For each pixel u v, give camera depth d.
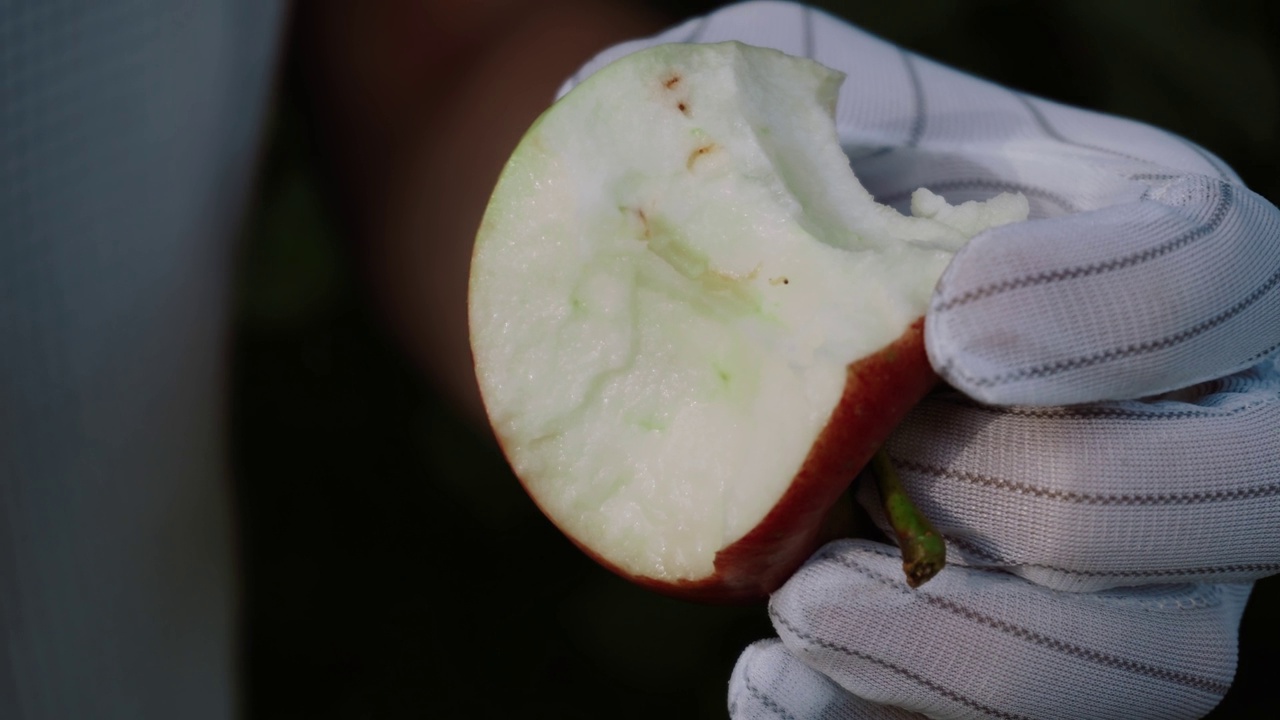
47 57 0.52
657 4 0.62
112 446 0.53
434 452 0.71
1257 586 0.63
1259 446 0.47
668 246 0.47
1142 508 0.47
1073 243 0.46
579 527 0.47
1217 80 0.64
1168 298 0.46
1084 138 0.52
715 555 0.46
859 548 0.47
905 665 0.47
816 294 0.46
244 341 0.73
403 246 0.57
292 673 0.67
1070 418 0.47
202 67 0.54
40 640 0.53
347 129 0.57
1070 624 0.47
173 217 0.54
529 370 0.47
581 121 0.47
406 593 0.69
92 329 0.53
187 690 0.56
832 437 0.45
